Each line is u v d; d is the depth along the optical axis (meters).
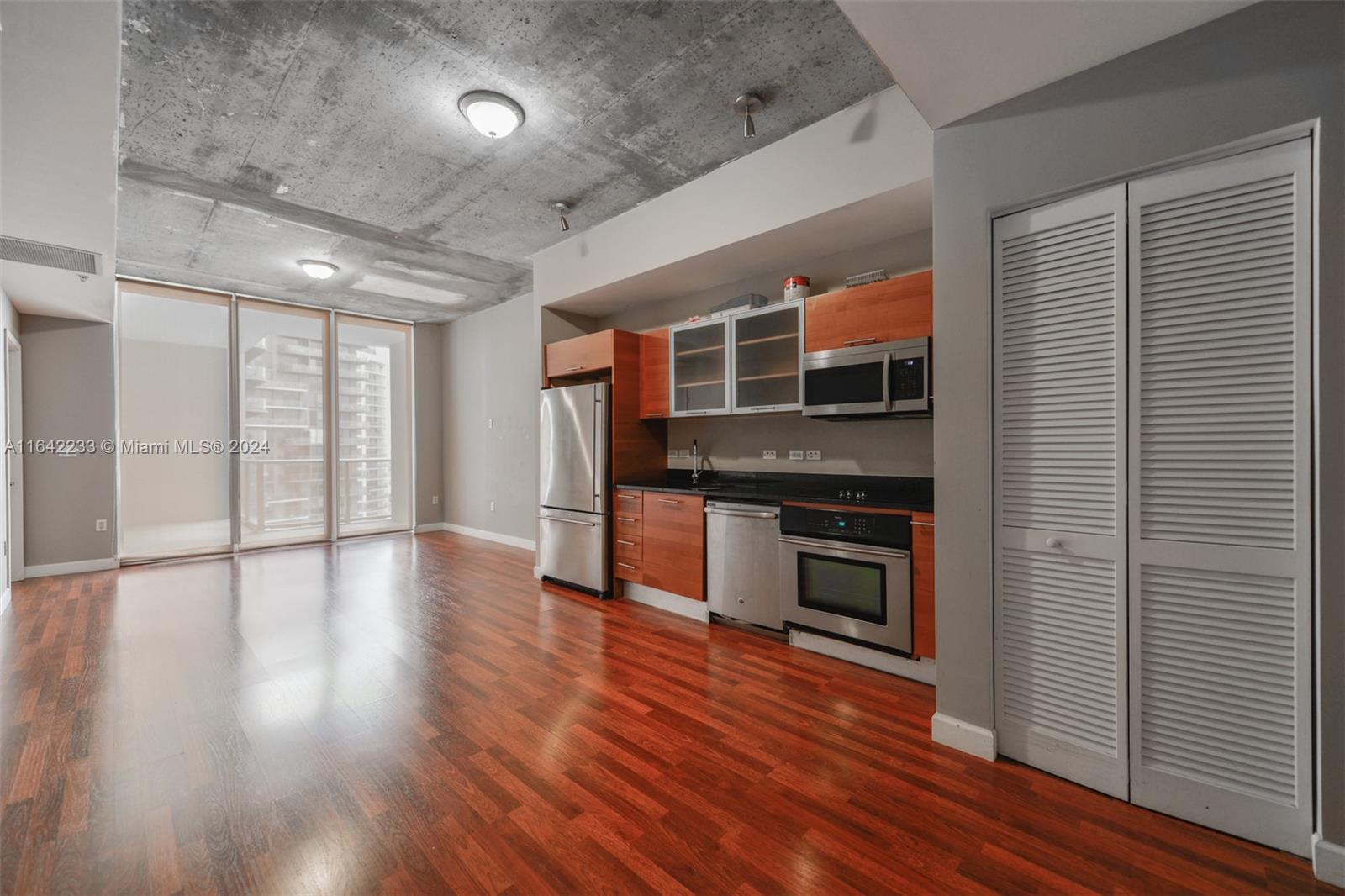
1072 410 1.84
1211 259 1.60
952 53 1.67
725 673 2.74
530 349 6.01
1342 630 1.40
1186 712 1.65
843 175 2.75
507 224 4.04
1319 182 1.41
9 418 4.49
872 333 2.93
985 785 1.83
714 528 3.46
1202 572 1.63
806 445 3.68
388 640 3.19
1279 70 1.46
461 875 1.44
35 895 1.36
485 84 2.47
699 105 2.68
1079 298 1.82
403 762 1.96
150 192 3.42
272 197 3.52
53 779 1.85
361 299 6.08
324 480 6.44
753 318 3.51
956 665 2.07
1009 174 1.91
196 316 5.58
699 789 1.81
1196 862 1.48
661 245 3.65
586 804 1.73
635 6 2.04
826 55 2.34
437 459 7.39
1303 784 1.48
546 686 2.59
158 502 5.36
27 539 4.67
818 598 2.97
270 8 2.00
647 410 4.21
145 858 1.49
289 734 2.15
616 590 4.13
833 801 1.75
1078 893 1.38
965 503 2.04
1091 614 1.81
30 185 2.46
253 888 1.39
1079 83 1.77
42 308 4.48
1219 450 1.60
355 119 2.71
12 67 1.69
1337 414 1.40
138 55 2.21
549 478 4.57
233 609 3.79
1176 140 1.61
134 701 2.41
